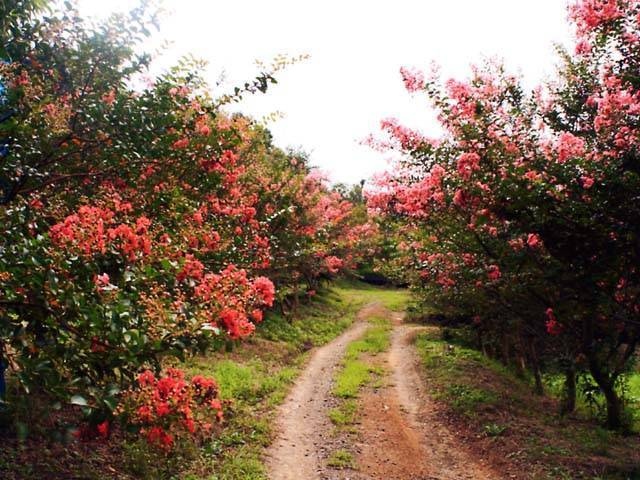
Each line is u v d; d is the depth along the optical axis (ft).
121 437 21.54
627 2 20.71
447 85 25.09
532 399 40.27
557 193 21.63
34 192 16.20
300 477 23.24
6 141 14.46
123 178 18.16
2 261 10.01
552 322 28.58
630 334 27.17
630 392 43.68
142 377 11.25
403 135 27.61
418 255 41.32
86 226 11.96
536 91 28.48
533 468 24.79
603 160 21.75
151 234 14.89
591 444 28.14
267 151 68.13
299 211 51.72
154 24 17.01
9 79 14.94
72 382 10.55
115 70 17.78
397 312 93.76
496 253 28.99
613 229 21.22
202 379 12.12
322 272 81.82
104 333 10.59
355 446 27.89
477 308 40.52
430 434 31.19
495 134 23.86
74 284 10.89
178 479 20.21
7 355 11.06
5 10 14.11
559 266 24.08
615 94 21.95
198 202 21.90
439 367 48.21
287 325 62.49
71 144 16.93
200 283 13.69
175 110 18.11
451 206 27.35
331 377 44.27
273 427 29.40
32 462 17.48
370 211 33.06
